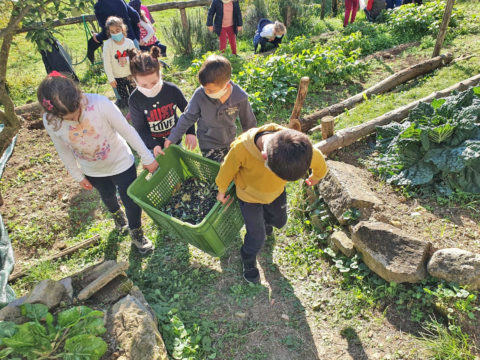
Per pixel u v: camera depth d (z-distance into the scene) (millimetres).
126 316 2592
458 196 3543
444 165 3615
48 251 3854
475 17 8391
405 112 4637
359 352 2676
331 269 3275
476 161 3559
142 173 3180
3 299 3166
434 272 2781
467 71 6039
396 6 10914
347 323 2865
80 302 2781
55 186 4781
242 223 3301
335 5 12516
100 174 3137
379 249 2977
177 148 3422
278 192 2658
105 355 2416
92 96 2752
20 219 4246
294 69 6449
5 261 3613
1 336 2354
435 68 6383
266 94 6070
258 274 3238
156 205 3494
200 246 3109
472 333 2549
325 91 6477
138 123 3562
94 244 3842
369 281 3068
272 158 1997
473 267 2648
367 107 5324
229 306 3088
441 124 3951
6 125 4406
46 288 2750
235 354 2748
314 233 3629
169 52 10352
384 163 3973
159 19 13578
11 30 3506
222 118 3143
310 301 3080
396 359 2576
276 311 3027
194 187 3672
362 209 3338
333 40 8898
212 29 8516
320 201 3729
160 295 3156
